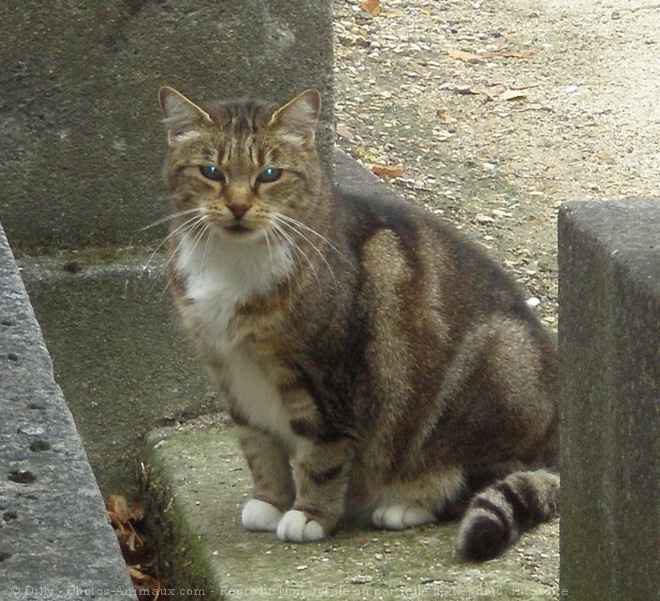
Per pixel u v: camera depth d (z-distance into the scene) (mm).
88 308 7469
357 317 5820
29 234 7531
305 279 5672
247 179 5680
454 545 5730
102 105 7418
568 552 4266
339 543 5844
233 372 5938
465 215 9734
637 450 3631
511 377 6031
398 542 5824
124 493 7652
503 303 6250
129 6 7309
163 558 6699
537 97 11922
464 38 13180
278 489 6199
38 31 7223
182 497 6578
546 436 6188
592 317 3891
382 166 10164
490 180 10336
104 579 3145
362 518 6238
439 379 5965
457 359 5988
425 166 10445
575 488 4148
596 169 10602
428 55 12641
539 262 9164
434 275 6086
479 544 5438
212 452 7223
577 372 4043
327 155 7891
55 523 3307
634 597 3734
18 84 7281
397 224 6203
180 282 5977
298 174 5793
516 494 5691
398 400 5938
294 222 5703
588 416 3980
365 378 5883
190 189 5816
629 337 3625
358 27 13070
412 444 6020
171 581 6422
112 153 7508
